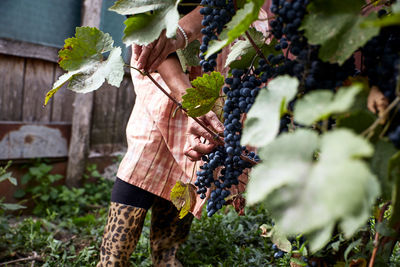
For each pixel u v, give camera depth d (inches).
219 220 105.3
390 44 24.3
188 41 46.5
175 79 53.1
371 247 30.8
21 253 99.2
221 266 85.4
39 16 133.3
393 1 29.3
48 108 144.3
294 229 15.1
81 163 151.2
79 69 32.6
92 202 148.9
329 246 33.9
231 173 35.6
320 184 15.0
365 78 24.5
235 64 33.5
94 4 138.3
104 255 69.2
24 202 140.6
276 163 16.9
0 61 130.0
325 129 21.0
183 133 64.1
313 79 24.5
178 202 41.9
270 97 20.4
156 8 28.7
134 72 72.6
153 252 85.4
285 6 24.6
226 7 30.9
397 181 18.8
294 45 25.4
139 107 73.2
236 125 30.8
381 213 27.4
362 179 14.4
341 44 22.3
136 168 68.6
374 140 22.0
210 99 34.8
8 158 135.9
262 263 84.6
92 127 154.4
